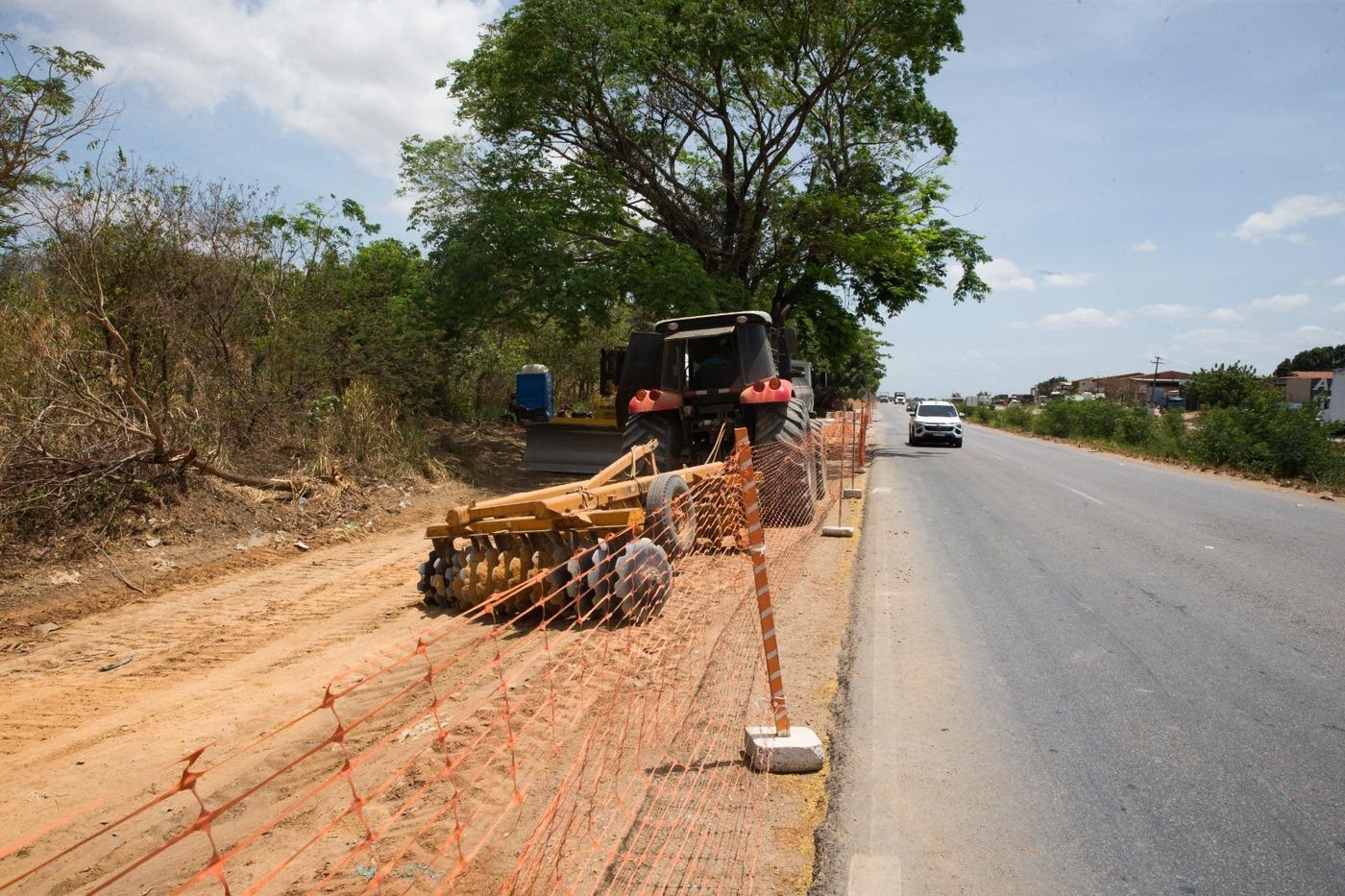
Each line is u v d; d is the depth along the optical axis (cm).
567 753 417
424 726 452
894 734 458
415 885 310
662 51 1925
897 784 401
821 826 363
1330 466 1875
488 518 688
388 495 1166
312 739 446
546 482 1456
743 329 1164
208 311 1076
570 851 333
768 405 1148
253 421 1102
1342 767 420
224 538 886
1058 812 377
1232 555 938
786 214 2127
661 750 431
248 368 1140
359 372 1322
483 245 1559
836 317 2378
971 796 391
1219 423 2209
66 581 725
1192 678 544
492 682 515
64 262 888
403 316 1444
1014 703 503
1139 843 352
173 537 847
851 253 2091
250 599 733
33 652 598
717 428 1192
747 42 1967
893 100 2236
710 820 364
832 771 415
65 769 420
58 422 821
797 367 1764
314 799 382
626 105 1998
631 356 1251
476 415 1945
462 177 1870
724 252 2209
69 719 482
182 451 914
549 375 1739
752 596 729
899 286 2391
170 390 972
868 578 823
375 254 1616
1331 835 359
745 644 602
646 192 2116
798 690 518
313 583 790
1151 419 3309
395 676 535
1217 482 1803
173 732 462
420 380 1437
